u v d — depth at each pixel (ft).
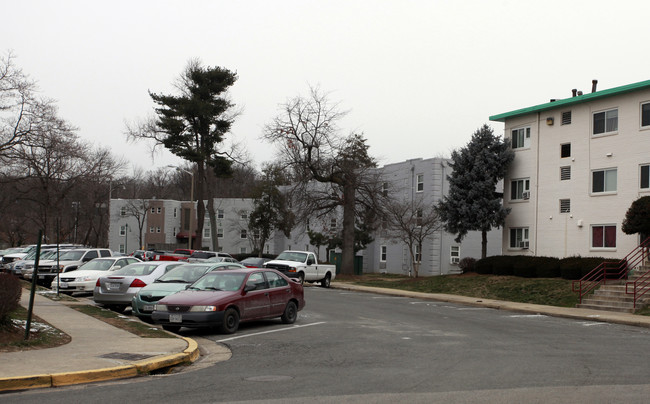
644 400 27.07
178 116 172.24
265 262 116.78
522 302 92.43
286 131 139.85
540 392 28.60
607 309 80.74
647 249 92.32
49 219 175.73
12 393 28.71
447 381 31.40
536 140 116.88
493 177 121.39
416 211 150.92
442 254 160.97
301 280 113.19
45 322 49.37
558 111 112.98
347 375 33.22
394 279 143.43
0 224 240.73
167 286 58.59
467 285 109.50
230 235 260.42
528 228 118.01
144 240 265.75
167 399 27.27
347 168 143.84
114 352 38.27
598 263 95.66
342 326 57.67
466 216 119.34
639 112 99.30
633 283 81.25
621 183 101.24
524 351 43.29
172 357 37.14
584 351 43.91
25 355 36.04
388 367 35.86
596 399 27.17
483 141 121.90
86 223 237.86
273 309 56.85
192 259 112.16
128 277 65.21
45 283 97.30
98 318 54.80
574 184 108.99
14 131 138.92
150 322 58.39
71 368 32.65
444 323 62.80
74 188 201.98
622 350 44.93
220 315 50.34
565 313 76.54
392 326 58.54
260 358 39.60
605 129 104.94
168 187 349.00
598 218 104.47
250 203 255.70
